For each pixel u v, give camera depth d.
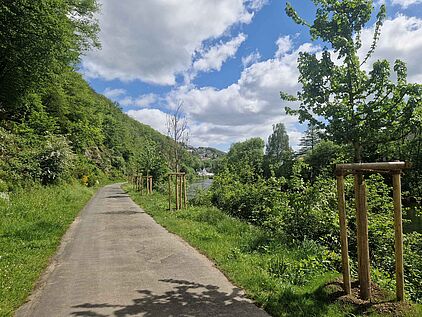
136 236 9.89
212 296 5.04
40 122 28.94
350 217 8.05
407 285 7.24
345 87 5.15
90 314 4.43
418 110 4.64
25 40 19.77
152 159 27.95
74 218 13.86
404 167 4.07
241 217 13.88
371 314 4.04
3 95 23.94
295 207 9.05
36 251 7.69
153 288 5.41
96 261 7.12
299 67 5.38
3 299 4.83
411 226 13.05
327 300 4.53
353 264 7.09
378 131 5.07
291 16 5.54
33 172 20.77
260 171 15.53
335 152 7.66
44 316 4.39
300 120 5.47
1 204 12.62
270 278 5.49
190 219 12.68
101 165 68.62
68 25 23.89
